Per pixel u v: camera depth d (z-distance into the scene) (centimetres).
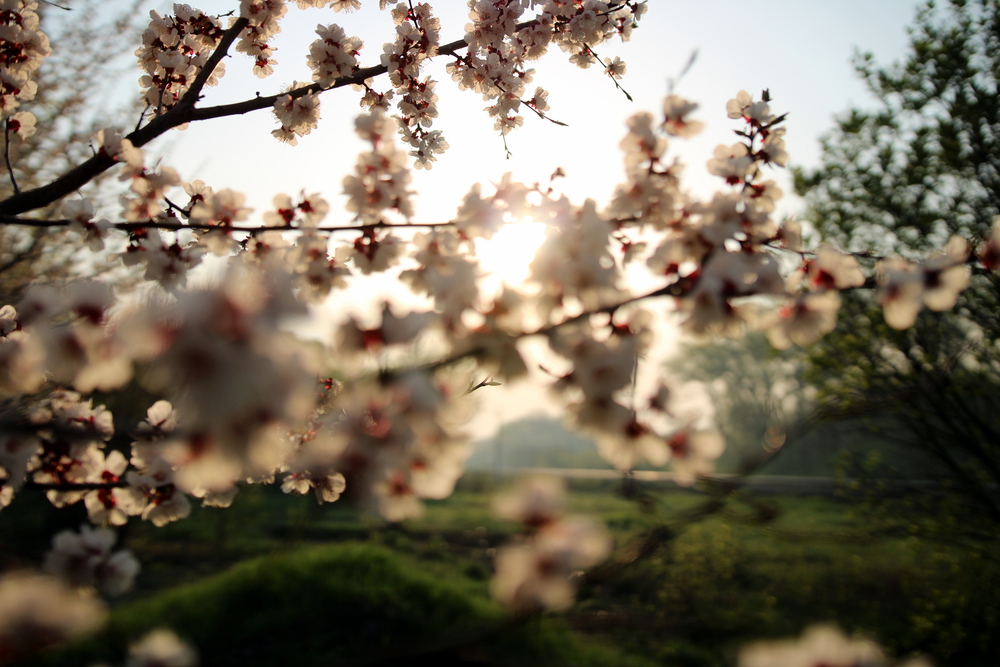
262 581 718
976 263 151
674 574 763
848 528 659
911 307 151
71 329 104
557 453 3306
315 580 745
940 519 610
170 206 250
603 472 2270
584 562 87
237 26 293
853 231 643
